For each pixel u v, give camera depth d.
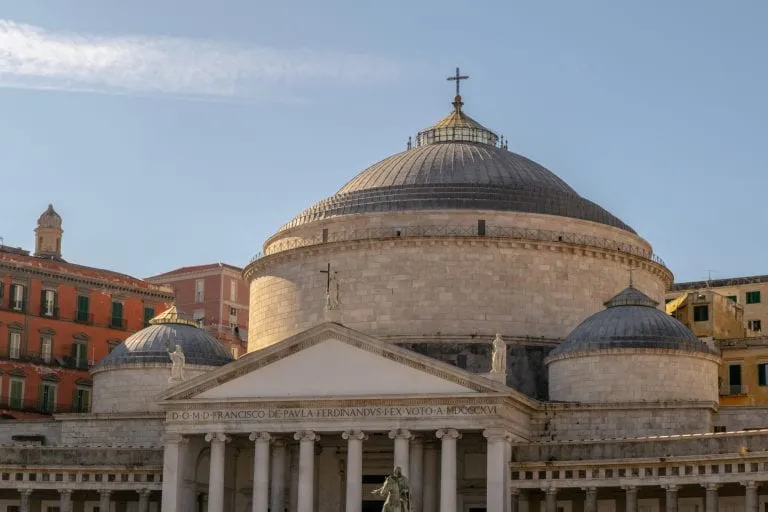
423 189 144.38
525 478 121.25
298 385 123.19
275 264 147.25
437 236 139.12
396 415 120.81
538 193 145.25
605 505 125.94
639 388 127.44
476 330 138.12
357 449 121.19
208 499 127.06
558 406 125.75
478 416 119.12
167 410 126.12
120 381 142.25
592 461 119.94
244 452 134.38
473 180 145.38
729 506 119.94
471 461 128.25
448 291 139.00
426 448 125.06
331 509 131.62
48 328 174.38
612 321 130.38
